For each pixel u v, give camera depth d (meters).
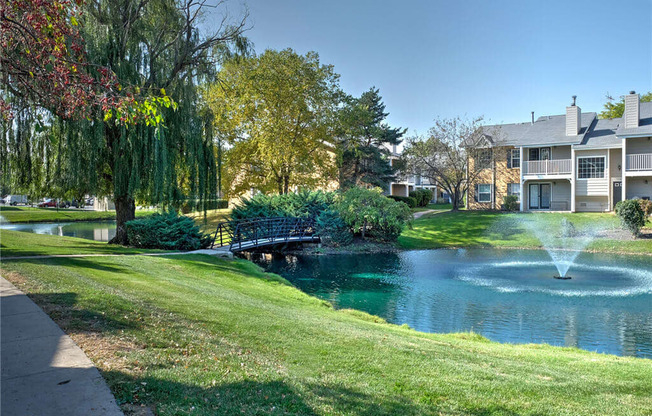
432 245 28.89
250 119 34.03
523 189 36.59
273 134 31.64
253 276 15.91
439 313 13.22
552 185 36.56
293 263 23.56
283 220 27.64
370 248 27.98
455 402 4.96
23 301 6.99
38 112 14.95
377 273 20.30
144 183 18.62
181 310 7.89
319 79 34.19
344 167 46.50
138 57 17.89
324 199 30.72
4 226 41.81
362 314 12.30
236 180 36.25
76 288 8.16
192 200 20.31
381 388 5.23
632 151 32.44
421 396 5.08
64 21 8.50
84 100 8.45
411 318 12.70
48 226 42.19
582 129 36.28
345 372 5.75
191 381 4.65
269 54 32.53
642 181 32.16
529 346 9.64
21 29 7.95
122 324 6.36
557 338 10.73
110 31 17.02
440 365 6.43
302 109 33.16
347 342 7.26
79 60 8.97
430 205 58.12
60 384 4.14
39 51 8.04
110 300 7.50
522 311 13.26
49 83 8.32
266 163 33.69
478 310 13.49
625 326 11.60
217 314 8.08
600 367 7.30
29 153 16.30
